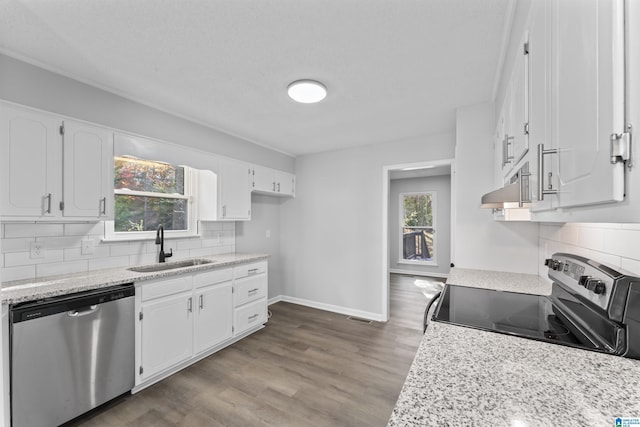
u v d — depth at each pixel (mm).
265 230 4238
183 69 2002
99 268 2307
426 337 1006
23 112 1734
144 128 2531
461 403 625
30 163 1757
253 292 3123
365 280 3795
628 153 449
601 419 567
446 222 6211
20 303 1548
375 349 2791
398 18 1490
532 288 1741
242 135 3479
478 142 2484
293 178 4367
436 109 2650
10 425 1498
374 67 1963
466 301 1463
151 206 2748
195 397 2027
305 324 3459
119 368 1925
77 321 1726
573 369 770
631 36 442
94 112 2203
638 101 429
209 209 3092
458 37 1639
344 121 2994
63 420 1662
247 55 1832
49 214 1834
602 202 529
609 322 890
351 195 3953
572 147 653
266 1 1378
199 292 2508
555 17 772
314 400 2012
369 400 2018
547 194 837
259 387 2154
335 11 1440
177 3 1392
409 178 6598
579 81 618
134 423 1769
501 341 969
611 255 1134
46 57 1862
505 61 1771
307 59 1871
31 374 1553
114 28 1581
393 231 6809
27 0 1379
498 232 2316
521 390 673
